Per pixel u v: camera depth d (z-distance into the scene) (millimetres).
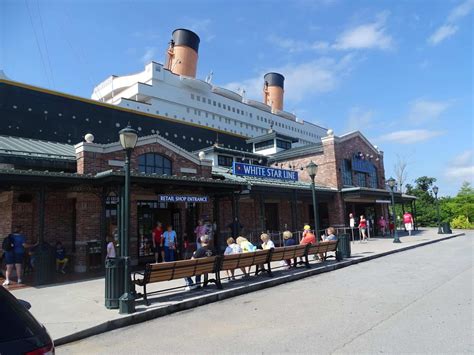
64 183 11898
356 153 28875
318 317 6781
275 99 74688
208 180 15062
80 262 13938
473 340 5164
